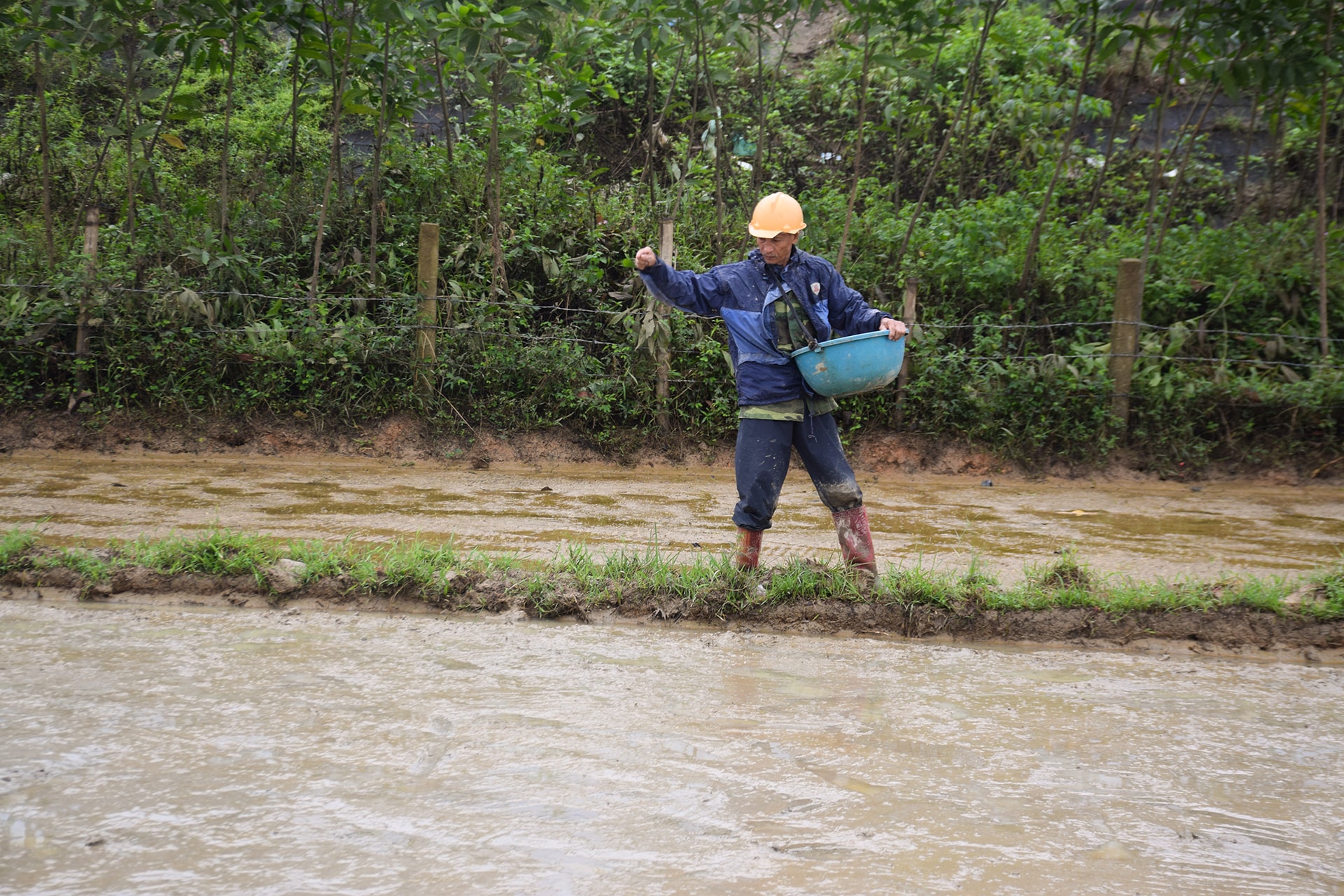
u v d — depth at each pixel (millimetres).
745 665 4316
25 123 11641
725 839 2811
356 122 12289
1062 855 2805
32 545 5195
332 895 2486
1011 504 7977
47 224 9492
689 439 9281
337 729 3459
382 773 3141
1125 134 13141
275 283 9703
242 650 4242
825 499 5086
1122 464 9172
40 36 9039
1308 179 11977
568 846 2744
